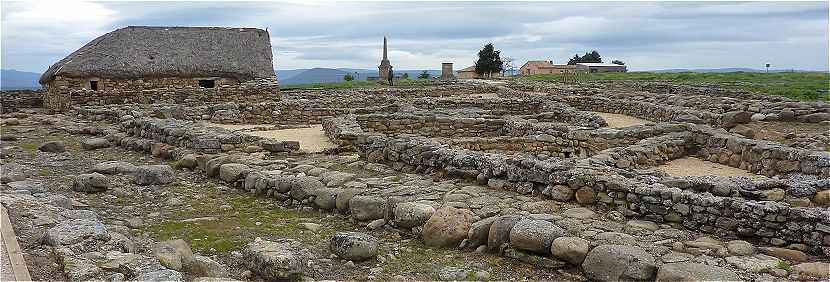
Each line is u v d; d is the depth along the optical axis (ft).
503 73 286.46
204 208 33.37
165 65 104.78
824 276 20.39
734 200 24.68
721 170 44.29
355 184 34.37
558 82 150.30
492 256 24.52
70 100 87.86
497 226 24.81
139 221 30.12
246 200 35.17
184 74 104.99
